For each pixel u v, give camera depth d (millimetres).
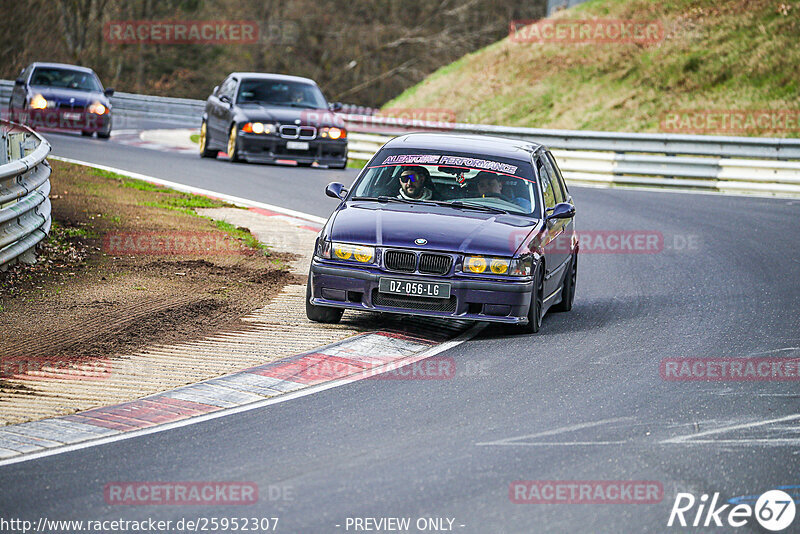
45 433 23781
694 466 22141
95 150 86062
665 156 87438
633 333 35531
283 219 57688
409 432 24125
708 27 130750
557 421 25188
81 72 98875
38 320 33469
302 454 22484
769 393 28141
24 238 41375
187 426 24438
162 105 137750
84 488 20359
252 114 80938
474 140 39594
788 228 62781
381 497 19953
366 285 33219
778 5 128750
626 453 22891
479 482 20875
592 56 135750
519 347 33000
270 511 19188
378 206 35656
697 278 47062
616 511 19516
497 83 139500
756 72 118625
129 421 24750
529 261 33406
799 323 37562
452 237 33406
